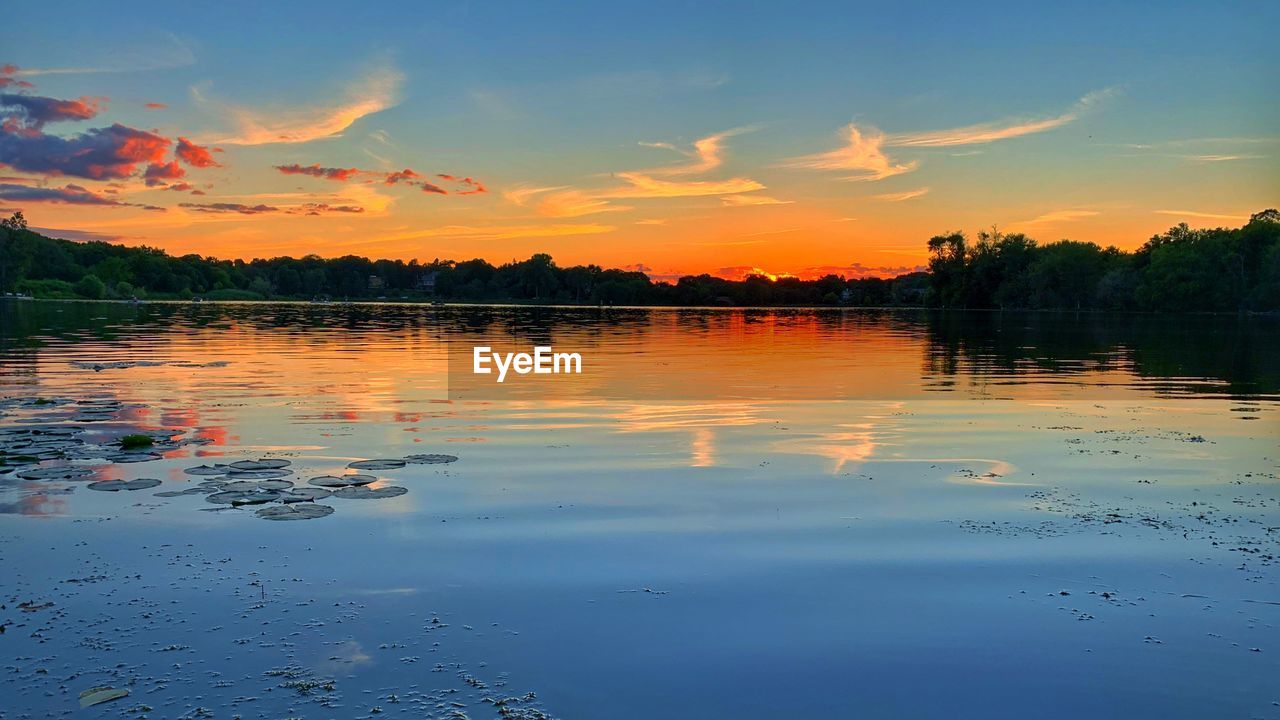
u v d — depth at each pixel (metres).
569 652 5.00
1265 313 87.19
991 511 7.96
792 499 8.35
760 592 5.91
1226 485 9.02
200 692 4.48
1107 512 7.93
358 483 8.84
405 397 15.81
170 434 11.69
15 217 127.31
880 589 5.98
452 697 4.46
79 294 130.38
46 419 12.93
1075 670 4.83
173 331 40.12
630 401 15.44
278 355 25.73
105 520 7.45
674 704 4.43
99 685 4.54
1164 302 92.56
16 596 5.73
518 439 11.52
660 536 7.14
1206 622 5.46
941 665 4.89
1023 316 81.44
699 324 55.53
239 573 6.18
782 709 4.39
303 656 4.90
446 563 6.43
